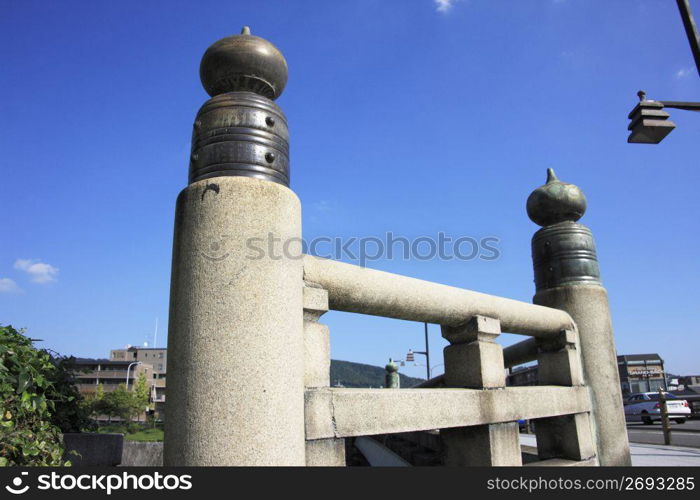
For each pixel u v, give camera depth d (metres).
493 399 4.43
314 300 3.31
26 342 3.24
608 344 6.04
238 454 2.52
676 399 19.44
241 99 3.22
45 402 3.08
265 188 2.96
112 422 48.22
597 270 6.34
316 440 3.05
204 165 3.10
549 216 6.53
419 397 3.77
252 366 2.64
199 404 2.57
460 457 4.48
